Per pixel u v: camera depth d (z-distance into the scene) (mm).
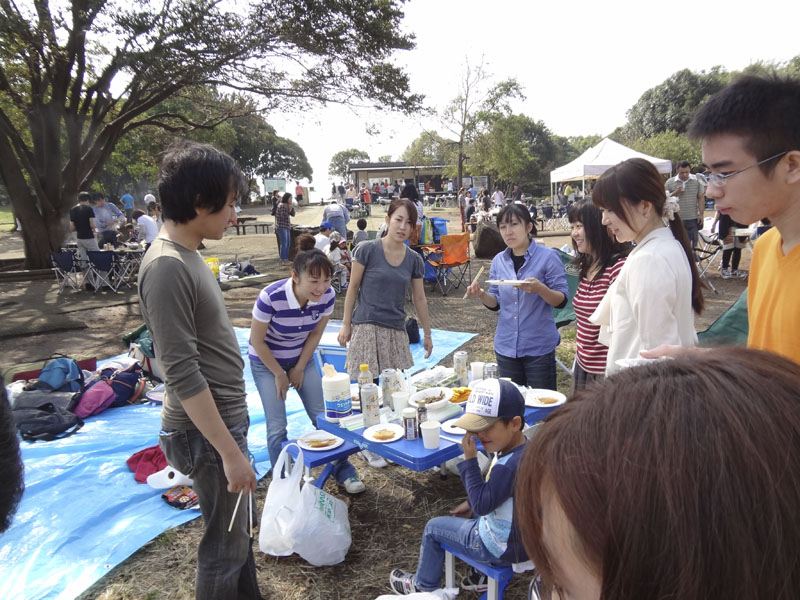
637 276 1842
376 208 33406
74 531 2844
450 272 10344
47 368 4562
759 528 310
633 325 1935
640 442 338
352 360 3346
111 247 11984
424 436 2443
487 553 2008
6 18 9859
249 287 10492
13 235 23016
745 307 3188
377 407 2760
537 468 405
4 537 2797
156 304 1636
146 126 17672
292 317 2916
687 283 1829
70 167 13297
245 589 2213
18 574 2553
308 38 11766
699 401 349
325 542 2523
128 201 19062
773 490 311
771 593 310
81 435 3990
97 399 4379
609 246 2658
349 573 2549
